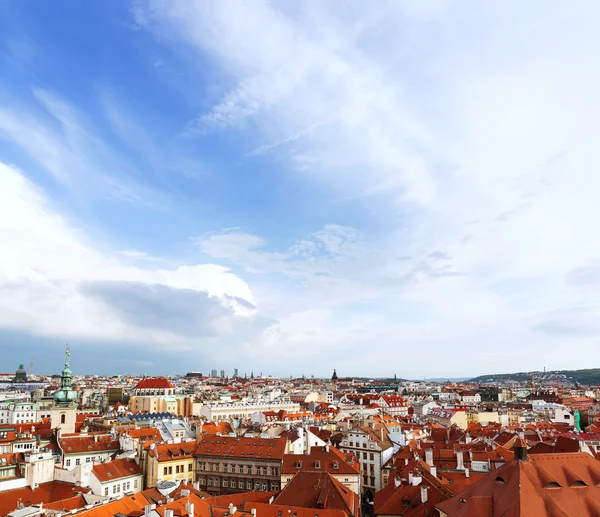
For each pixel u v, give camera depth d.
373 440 188.50
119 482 150.50
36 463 139.38
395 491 134.75
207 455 174.75
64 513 106.19
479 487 97.69
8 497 126.19
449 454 178.75
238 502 128.25
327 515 111.75
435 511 120.56
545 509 85.06
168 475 166.75
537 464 93.81
